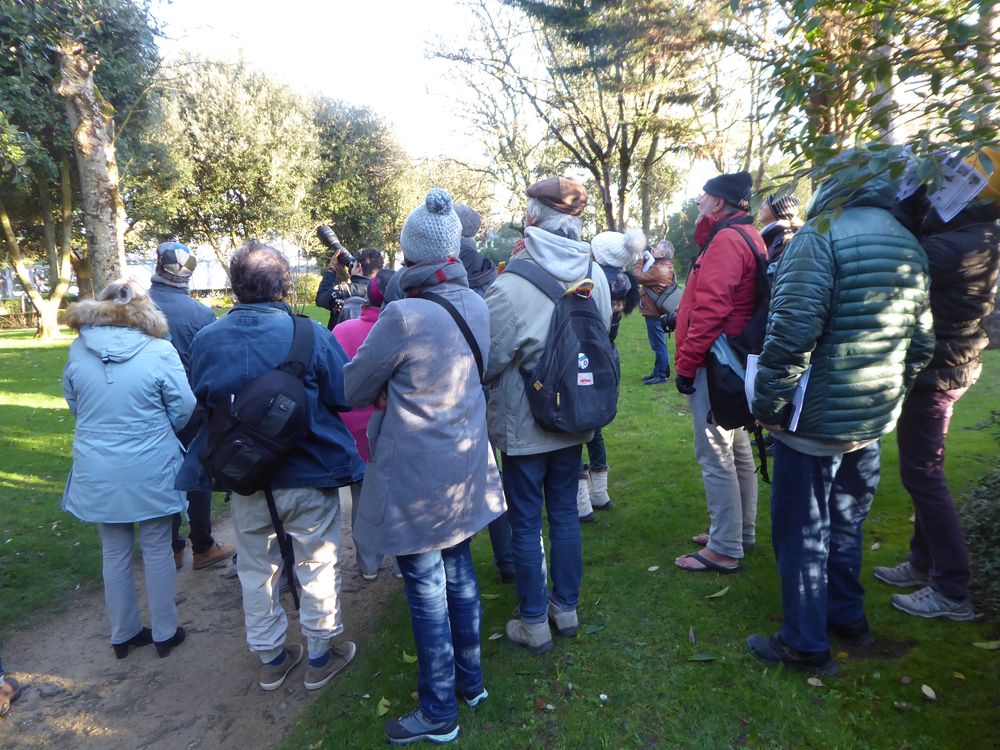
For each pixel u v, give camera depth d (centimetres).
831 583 285
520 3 1312
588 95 1850
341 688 293
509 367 286
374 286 364
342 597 379
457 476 245
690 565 362
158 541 327
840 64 215
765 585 340
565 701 270
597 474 451
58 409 905
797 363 237
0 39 1096
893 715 245
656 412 712
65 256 1923
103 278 679
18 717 291
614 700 268
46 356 1500
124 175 1516
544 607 301
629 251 434
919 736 234
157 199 2148
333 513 291
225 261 2791
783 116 225
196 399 299
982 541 321
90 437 308
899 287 236
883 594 324
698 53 1198
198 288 3869
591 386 277
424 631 251
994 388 691
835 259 232
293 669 314
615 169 2316
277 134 2625
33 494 566
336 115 3156
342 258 509
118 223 687
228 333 271
